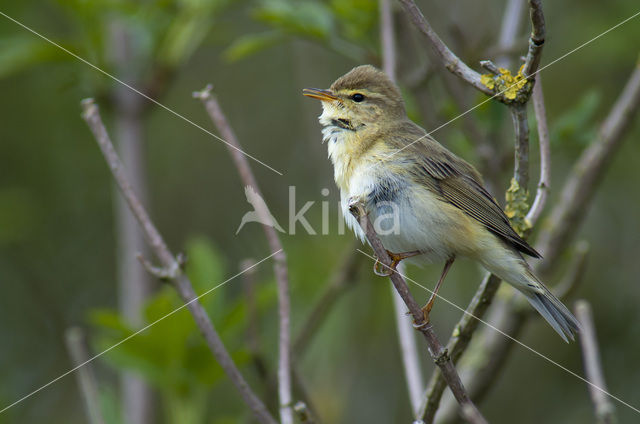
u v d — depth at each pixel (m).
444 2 12.50
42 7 13.85
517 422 13.11
